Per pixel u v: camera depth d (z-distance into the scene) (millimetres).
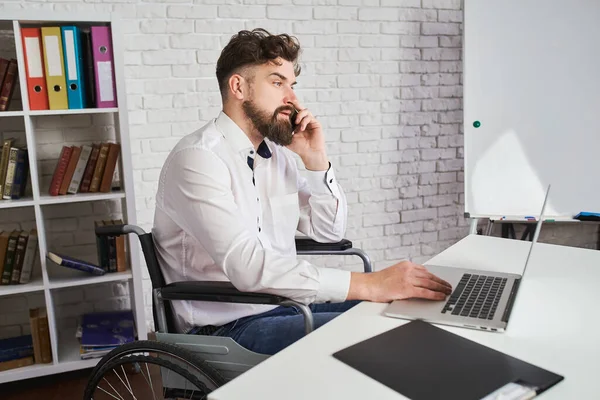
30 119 2215
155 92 2738
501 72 2928
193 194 1424
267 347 1398
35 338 2314
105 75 2283
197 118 2822
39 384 2371
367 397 818
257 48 1525
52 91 2236
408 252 3381
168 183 1498
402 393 825
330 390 839
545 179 2967
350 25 3043
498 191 2979
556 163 2963
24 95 2186
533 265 1503
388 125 3211
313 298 1299
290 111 1574
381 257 3318
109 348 2357
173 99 2770
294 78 1584
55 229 2643
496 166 2971
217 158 1477
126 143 2326
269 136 1580
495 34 2910
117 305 2785
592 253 1626
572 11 2906
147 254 1466
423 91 3258
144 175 2775
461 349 968
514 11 2904
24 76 2189
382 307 1197
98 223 2500
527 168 2967
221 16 2789
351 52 3066
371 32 3090
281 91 1562
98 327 2496
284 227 1754
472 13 2889
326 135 3090
